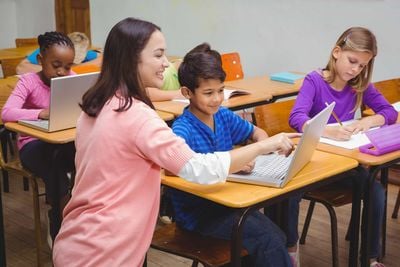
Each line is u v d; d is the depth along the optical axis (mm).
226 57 3977
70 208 1547
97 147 1467
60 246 1542
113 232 1454
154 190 1525
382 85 3215
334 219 2275
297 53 4516
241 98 3109
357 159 1992
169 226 2025
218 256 1811
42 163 2559
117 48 1490
